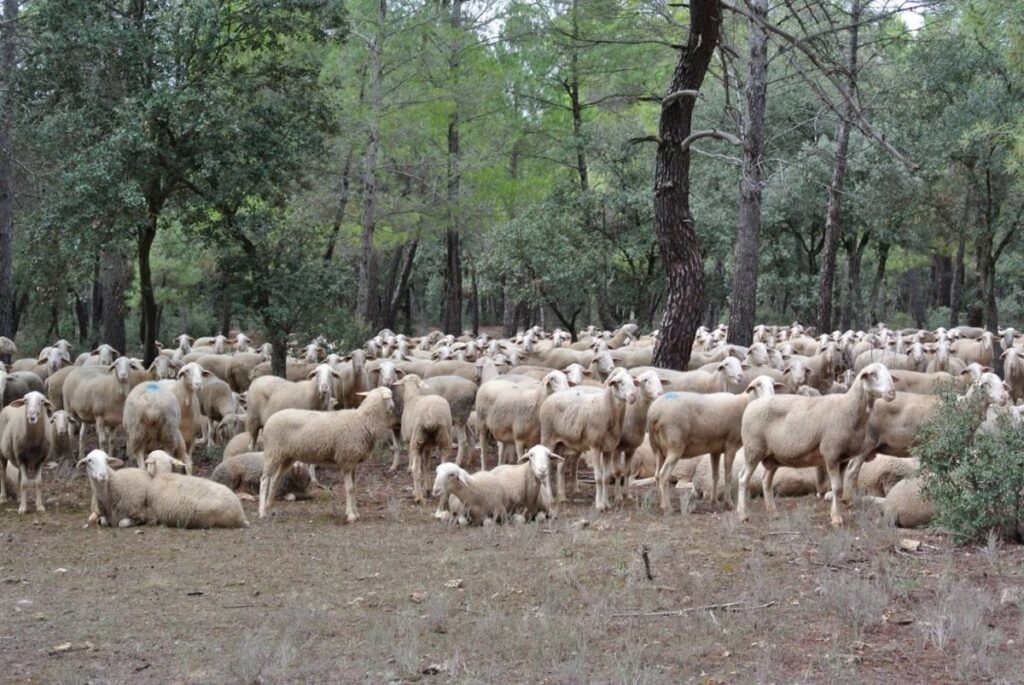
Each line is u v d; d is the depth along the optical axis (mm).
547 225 35594
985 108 26625
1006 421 11188
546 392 14445
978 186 29484
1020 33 18484
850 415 11742
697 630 8414
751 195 24922
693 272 18906
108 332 30344
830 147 38906
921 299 52875
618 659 7750
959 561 10133
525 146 39125
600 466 13336
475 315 46906
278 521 13016
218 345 29234
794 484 13953
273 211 23031
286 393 16375
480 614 8969
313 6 19969
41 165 19688
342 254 40281
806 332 36719
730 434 13000
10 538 12008
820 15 29672
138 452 14977
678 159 18766
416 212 33750
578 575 9984
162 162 19547
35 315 39438
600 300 38250
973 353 26781
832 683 7297
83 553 11273
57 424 13766
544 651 7883
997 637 7941
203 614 9109
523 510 12836
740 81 26094
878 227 39906
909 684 7270
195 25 18875
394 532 12273
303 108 20906
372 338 28953
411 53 31141
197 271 40156
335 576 10266
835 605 8758
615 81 39312
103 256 22828
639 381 13391
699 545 10984
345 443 12953
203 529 12500
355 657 7977
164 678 7590
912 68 29109
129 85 19312
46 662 7949
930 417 11992
